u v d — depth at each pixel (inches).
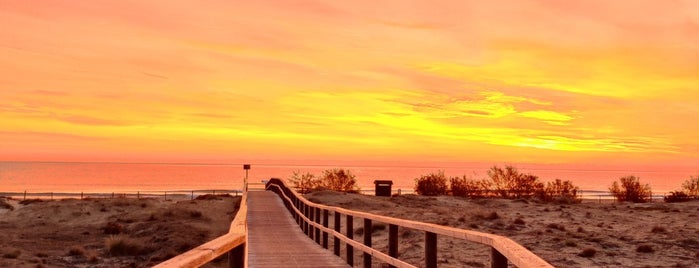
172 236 1346.0
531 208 1552.7
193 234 1380.4
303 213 973.8
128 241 1261.1
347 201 1718.8
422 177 2263.8
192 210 1775.3
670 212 1409.9
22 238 1461.6
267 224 1058.7
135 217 1761.8
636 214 1343.5
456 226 1033.5
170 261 153.9
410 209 1514.5
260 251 635.5
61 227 1688.0
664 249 778.2
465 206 1647.4
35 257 1182.3
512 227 1012.5
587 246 794.8
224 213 1840.6
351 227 524.1
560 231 968.9
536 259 167.2
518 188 2102.6
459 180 2192.4
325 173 2502.5
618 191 2180.1
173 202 2282.2
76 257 1203.9
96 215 1889.8
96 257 1173.1
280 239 795.4
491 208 1573.6
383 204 1659.7
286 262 537.3
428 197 1939.0
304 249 657.0
